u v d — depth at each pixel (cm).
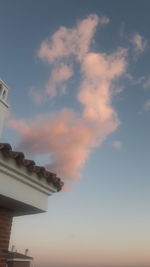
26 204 493
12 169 437
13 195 452
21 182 475
